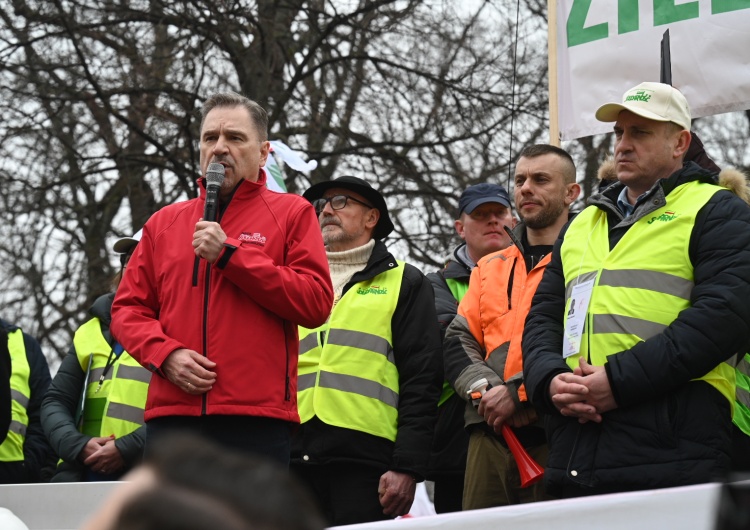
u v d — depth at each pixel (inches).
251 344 151.8
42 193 614.2
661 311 161.8
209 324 152.5
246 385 150.4
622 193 182.2
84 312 610.2
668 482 153.5
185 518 35.8
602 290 167.0
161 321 157.4
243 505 36.3
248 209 162.1
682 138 175.8
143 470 37.8
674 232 165.0
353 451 201.6
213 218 157.2
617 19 255.3
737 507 49.5
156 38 614.2
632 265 165.8
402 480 200.2
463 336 212.1
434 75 617.0
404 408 205.6
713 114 244.2
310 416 203.3
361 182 225.1
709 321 154.0
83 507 170.6
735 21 243.9
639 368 154.7
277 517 36.3
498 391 197.5
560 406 160.2
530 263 212.5
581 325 167.6
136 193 640.4
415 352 208.8
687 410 155.8
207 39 591.8
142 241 165.2
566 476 160.2
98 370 245.1
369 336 208.8
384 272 216.2
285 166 597.9
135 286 162.7
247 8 595.8
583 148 599.8
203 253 150.2
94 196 648.4
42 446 277.4
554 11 264.8
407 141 629.9
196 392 148.9
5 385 208.1
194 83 591.8
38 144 616.7
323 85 640.4
